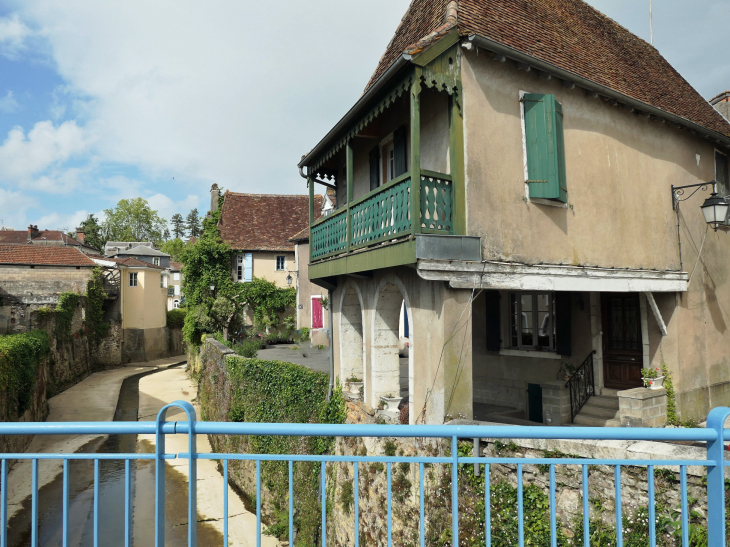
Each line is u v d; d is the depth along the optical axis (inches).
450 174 286.7
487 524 103.7
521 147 315.3
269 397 553.9
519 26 343.0
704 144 455.5
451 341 281.0
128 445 743.1
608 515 211.0
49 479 601.0
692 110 458.3
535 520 226.8
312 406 465.4
